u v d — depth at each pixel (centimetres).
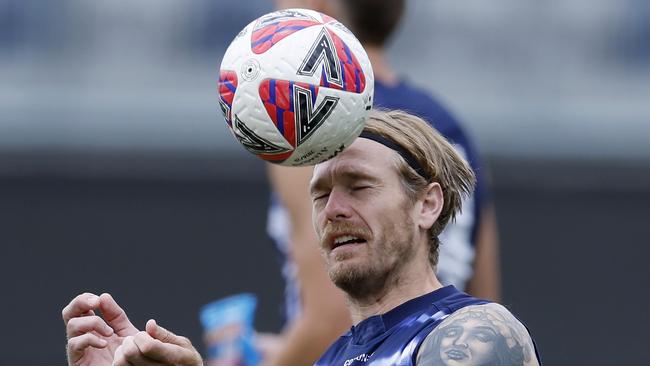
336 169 1110
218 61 3159
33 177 3050
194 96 3141
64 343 2956
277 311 2928
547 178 3075
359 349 1105
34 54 3153
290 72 1032
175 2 3169
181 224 3003
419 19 3158
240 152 3069
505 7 3153
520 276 2972
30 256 2991
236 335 1722
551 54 3142
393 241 1109
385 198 1109
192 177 3059
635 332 2922
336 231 1111
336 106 1040
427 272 1144
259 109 1039
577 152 3089
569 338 2931
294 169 1490
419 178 1127
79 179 3052
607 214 3014
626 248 2975
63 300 2964
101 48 3162
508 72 3147
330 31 1059
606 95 3125
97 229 3009
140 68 3158
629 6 3128
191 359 1066
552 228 3017
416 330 1070
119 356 1058
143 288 2966
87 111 3123
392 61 3162
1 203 3019
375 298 1128
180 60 3162
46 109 3122
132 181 3050
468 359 983
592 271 2966
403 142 1123
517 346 1003
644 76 3127
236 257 2983
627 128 3094
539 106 3133
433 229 1155
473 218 1669
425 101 1617
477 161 1683
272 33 1053
